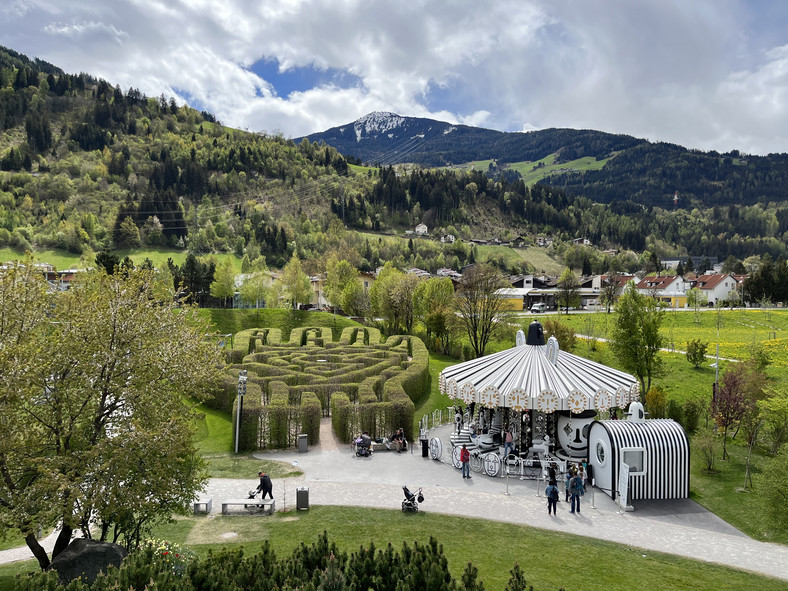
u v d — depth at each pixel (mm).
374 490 33656
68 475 19484
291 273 120438
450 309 87125
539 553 24156
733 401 43250
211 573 15508
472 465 38844
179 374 24141
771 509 28156
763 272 136125
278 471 37375
